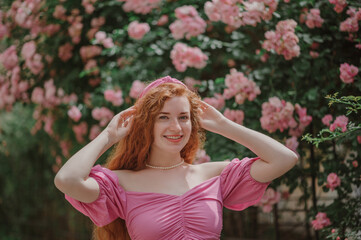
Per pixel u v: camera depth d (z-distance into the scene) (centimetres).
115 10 424
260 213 466
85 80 436
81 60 438
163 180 214
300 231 435
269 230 449
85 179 195
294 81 343
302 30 336
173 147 209
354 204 307
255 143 213
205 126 223
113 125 212
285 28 323
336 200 322
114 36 405
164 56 404
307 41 329
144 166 224
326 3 336
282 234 438
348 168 321
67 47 433
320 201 397
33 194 615
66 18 432
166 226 197
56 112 451
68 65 441
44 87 446
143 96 218
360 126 247
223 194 218
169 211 201
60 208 562
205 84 369
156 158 220
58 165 498
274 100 327
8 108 465
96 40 393
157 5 402
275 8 329
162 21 403
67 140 457
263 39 370
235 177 217
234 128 218
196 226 200
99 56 431
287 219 457
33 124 563
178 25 356
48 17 432
